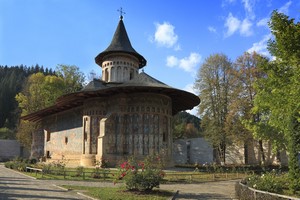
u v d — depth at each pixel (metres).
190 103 31.62
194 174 21.38
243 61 34.84
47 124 42.72
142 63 37.41
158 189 14.12
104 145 26.08
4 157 58.09
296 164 12.07
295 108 10.72
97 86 30.75
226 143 35.53
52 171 21.17
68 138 35.41
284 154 35.00
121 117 26.78
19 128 57.22
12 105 86.50
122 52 33.75
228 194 13.77
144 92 26.75
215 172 23.89
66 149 35.47
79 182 17.28
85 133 29.38
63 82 56.81
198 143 44.06
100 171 20.09
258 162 36.31
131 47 34.94
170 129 27.91
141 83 26.00
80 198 11.59
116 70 33.72
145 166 13.70
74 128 34.28
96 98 29.09
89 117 29.14
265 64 12.11
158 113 26.77
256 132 19.28
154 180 13.17
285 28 10.16
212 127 35.78
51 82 55.50
